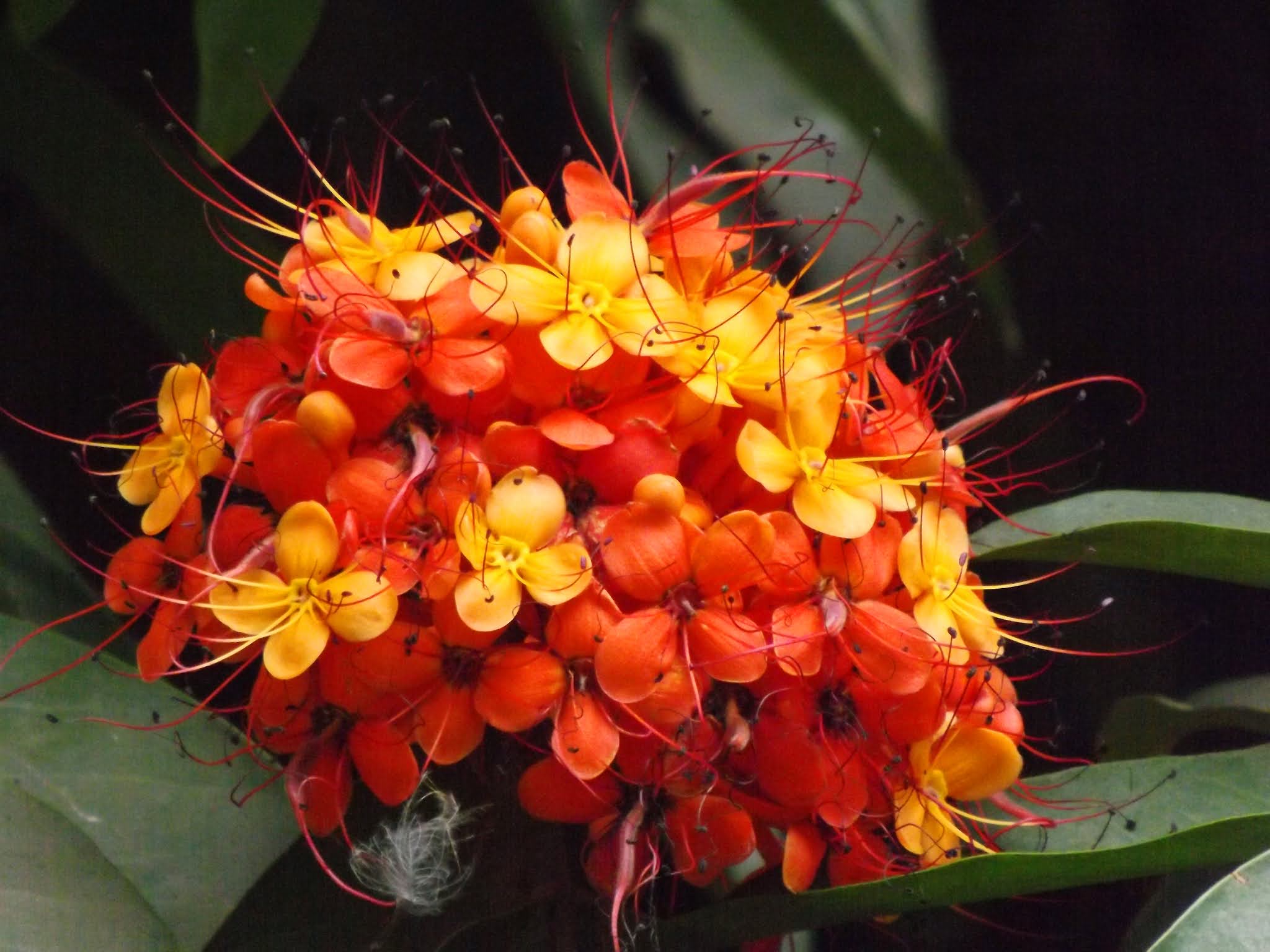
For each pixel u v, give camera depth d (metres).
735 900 0.37
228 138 0.42
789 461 0.36
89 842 0.37
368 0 0.47
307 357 0.36
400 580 0.34
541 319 0.35
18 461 0.46
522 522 0.34
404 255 0.36
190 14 0.47
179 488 0.36
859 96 0.44
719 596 0.35
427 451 0.35
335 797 0.35
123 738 0.40
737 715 0.35
